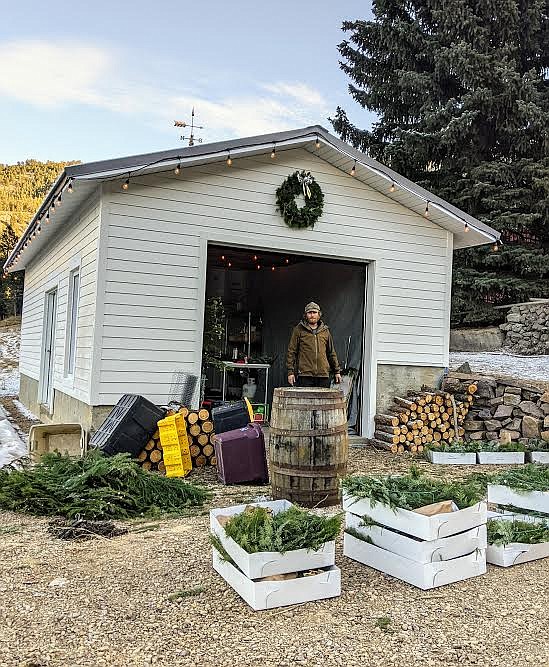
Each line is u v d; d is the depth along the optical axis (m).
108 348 6.51
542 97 16.77
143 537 3.81
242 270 12.67
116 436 5.59
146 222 6.74
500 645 2.45
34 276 12.73
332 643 2.43
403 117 18.67
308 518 3.06
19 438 8.45
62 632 2.49
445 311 8.67
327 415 4.58
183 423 5.89
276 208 7.52
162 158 6.51
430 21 18.64
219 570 3.13
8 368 19.77
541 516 3.80
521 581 3.18
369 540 3.35
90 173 6.20
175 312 6.87
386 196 8.24
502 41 17.16
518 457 6.98
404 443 7.68
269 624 2.59
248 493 5.09
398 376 8.34
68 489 4.50
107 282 6.52
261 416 8.85
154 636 2.46
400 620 2.66
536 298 16.17
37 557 3.41
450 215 8.16
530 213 15.96
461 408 8.08
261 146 7.04
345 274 9.48
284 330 11.41
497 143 17.30
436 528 3.07
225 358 11.27
